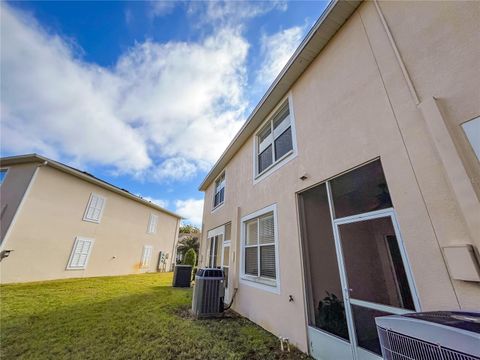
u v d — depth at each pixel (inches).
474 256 67.6
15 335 156.9
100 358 124.3
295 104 188.4
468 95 77.3
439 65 87.8
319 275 137.9
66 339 150.6
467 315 51.3
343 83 139.0
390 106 105.0
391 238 98.3
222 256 311.9
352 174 124.6
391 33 111.3
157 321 191.9
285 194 177.5
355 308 108.3
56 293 302.2
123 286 385.7
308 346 129.3
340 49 147.4
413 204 88.4
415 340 48.6
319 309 132.4
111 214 570.3
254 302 197.8
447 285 74.1
